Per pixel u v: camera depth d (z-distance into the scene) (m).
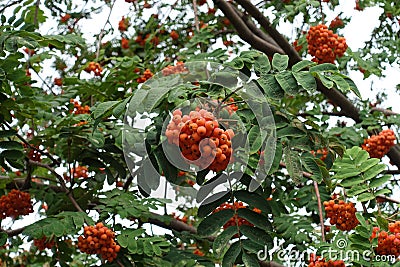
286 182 4.37
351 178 2.89
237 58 2.42
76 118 3.14
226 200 2.46
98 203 3.37
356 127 4.80
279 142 2.56
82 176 4.19
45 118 3.33
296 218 3.57
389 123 4.85
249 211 2.46
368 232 2.57
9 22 3.08
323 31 3.94
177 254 3.11
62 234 2.64
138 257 2.89
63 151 3.31
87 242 2.69
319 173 2.68
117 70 3.65
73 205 3.29
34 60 3.92
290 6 4.62
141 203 3.01
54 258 3.51
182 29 5.90
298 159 2.57
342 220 2.94
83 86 3.61
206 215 2.43
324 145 2.77
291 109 4.86
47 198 3.37
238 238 2.48
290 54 5.00
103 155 3.24
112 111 2.56
